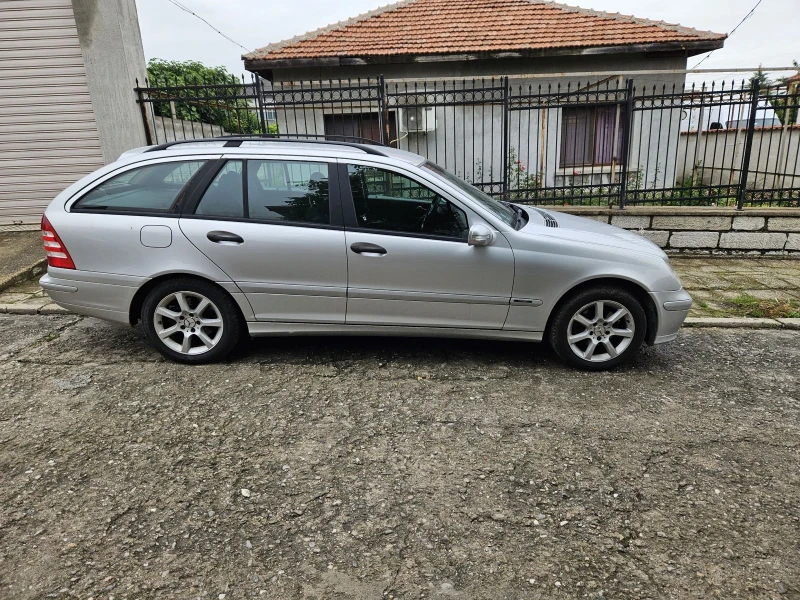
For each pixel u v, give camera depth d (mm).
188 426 3404
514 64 10898
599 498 2766
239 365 4270
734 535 2512
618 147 11281
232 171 4055
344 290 4031
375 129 11453
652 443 3250
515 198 8875
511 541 2477
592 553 2406
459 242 3967
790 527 2561
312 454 3131
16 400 3703
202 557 2371
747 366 4371
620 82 10961
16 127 8148
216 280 4027
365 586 2230
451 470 2988
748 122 7586
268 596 2176
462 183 4570
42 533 2496
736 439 3303
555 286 3996
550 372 4203
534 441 3270
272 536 2500
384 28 11656
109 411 3572
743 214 7637
